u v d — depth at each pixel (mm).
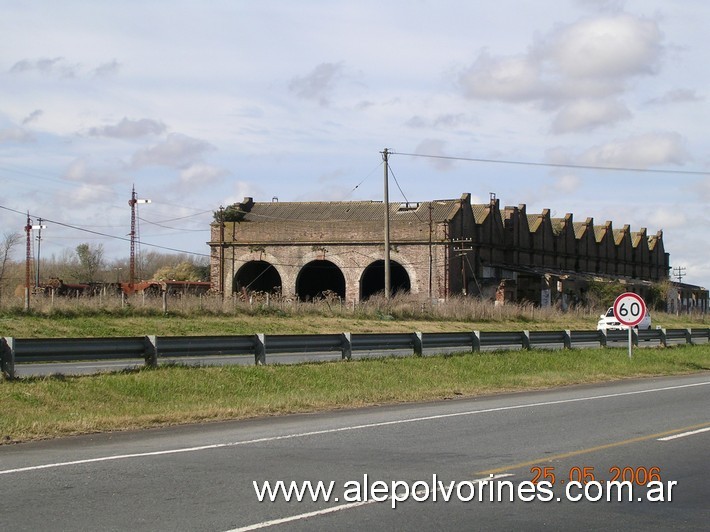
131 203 74688
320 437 13656
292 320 42875
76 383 17500
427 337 26109
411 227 67938
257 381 20031
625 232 96875
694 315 71625
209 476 10492
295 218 75875
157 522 8375
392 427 14828
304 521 8523
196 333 36562
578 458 11961
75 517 8531
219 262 71562
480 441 13320
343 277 76312
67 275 110125
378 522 8562
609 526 8586
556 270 80625
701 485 10430
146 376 18625
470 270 69688
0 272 91562
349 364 23062
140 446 12719
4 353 17156
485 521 8703
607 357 30688
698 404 18812
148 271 123375
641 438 13742
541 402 19156
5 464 11188
